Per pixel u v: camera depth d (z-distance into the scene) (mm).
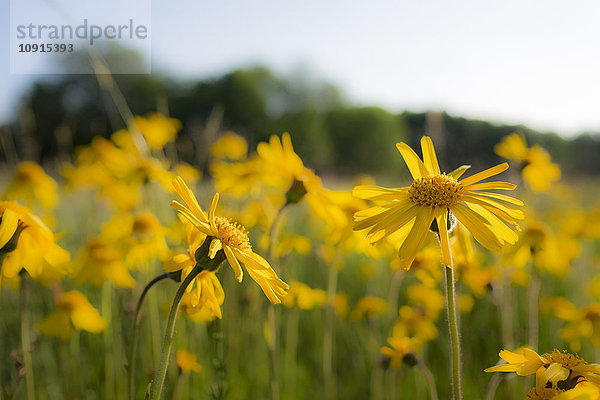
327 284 5051
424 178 1688
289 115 29984
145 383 3146
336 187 6730
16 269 1656
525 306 4523
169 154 4492
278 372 3719
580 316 3393
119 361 3195
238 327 3582
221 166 3803
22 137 4801
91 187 4195
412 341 2736
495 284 3369
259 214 3545
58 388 3168
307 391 3955
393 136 31625
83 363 3340
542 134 12203
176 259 1559
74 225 5023
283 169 2732
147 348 3242
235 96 27297
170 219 3844
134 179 3650
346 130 32375
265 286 1449
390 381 3623
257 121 28297
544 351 3920
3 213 1610
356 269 5367
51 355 3305
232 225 1531
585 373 1268
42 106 17578
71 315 2896
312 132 29281
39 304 3664
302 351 4523
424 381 3646
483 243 1528
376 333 3910
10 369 2973
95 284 2934
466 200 1634
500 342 3875
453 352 1366
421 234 1571
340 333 4438
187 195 1454
